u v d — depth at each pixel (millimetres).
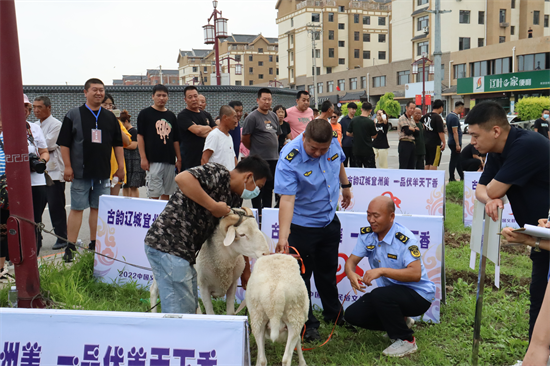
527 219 3188
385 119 11531
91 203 6016
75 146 5707
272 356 3709
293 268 3230
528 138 3059
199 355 2396
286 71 71688
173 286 3146
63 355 2443
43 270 4887
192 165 6824
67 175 5656
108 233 5309
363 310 3826
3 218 4793
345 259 4660
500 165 3309
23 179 3648
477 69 45312
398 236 3812
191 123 6742
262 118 7270
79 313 2459
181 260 3143
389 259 3832
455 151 11531
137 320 2436
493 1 47812
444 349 3795
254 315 3172
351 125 10688
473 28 48281
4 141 3609
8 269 5438
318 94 66625
